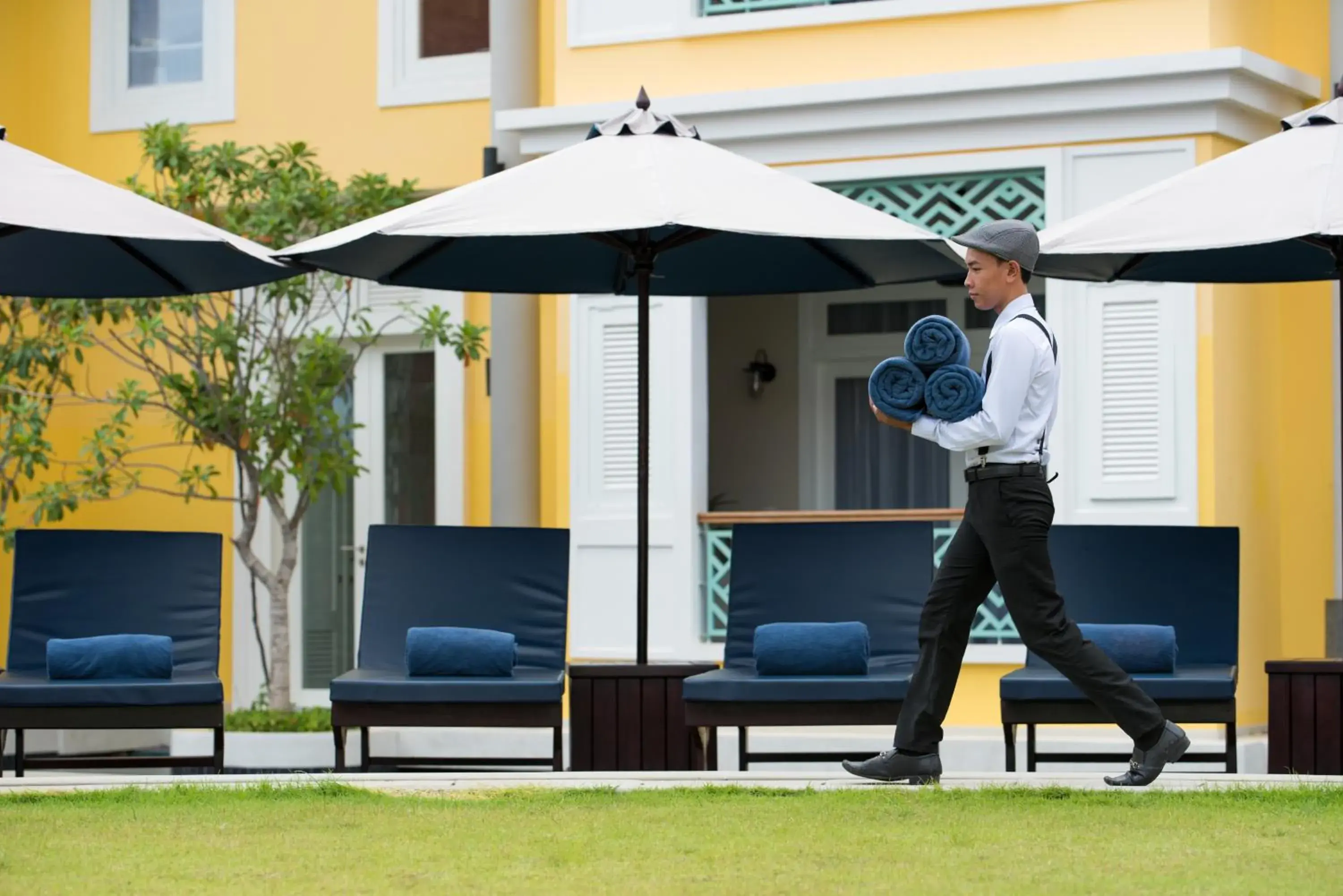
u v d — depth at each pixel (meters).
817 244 12.16
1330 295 15.19
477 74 18.50
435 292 18.66
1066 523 14.80
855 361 20.09
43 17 19.84
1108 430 14.74
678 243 11.52
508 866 6.71
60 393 16.91
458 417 18.55
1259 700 14.79
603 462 16.34
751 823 7.66
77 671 10.95
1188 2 14.56
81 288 12.49
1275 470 15.21
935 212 15.36
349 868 6.69
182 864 6.78
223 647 19.22
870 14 15.47
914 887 6.27
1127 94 14.55
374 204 16.27
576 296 15.07
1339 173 10.23
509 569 11.83
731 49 15.92
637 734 10.66
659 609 16.14
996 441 8.27
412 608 11.74
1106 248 10.26
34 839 7.33
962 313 19.66
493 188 10.57
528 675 11.08
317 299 18.91
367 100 18.84
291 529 16.36
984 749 14.67
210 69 19.39
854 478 20.03
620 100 16.25
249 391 16.08
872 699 10.18
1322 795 8.36
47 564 11.97
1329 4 15.23
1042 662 11.02
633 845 7.14
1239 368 14.76
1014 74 14.73
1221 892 6.16
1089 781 8.99
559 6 16.52
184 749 16.94
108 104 19.62
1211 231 10.12
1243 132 14.70
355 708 10.52
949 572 8.61
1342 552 15.05
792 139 15.61
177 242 11.57
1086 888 6.24
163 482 19.23
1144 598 11.52
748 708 10.24
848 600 11.52
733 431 20.53
